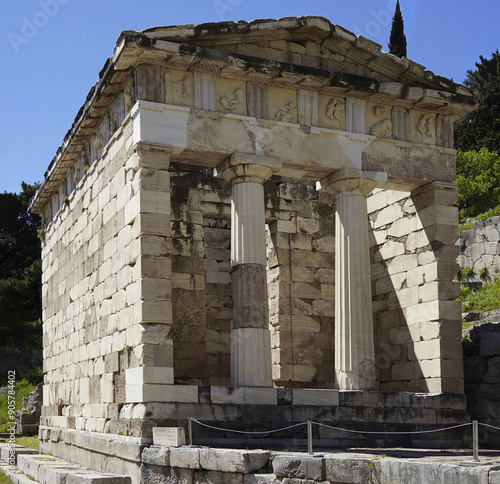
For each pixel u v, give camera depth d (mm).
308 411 23969
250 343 24312
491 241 46938
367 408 25016
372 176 27234
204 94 25125
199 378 30406
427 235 28891
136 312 23359
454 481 13508
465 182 75125
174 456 19812
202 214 32156
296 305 32469
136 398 22688
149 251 23375
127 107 25172
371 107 28016
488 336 28719
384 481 14844
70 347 32156
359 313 26234
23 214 78688
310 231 33469
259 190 25609
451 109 29000
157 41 23781
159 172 24031
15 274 74812
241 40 25859
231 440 22609
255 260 24969
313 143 26578
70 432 29266
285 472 16688
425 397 26484
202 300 31234
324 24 26672
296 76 25859
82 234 31000
